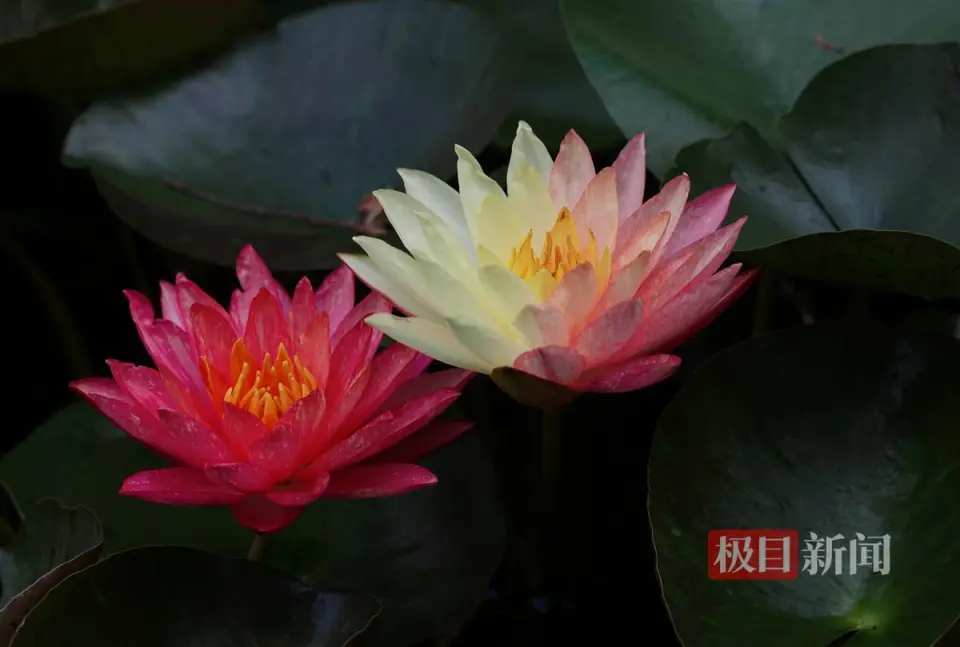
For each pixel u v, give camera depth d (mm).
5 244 2043
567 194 1864
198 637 1823
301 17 2033
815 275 1904
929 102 1930
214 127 2008
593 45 2010
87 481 1904
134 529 1891
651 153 1983
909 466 1854
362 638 1832
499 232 1845
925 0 1977
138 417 1813
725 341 2031
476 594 1871
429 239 1827
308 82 2021
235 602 1828
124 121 2002
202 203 1977
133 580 1826
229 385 1831
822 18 1985
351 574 1879
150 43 1998
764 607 1832
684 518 1847
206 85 2016
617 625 1922
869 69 1938
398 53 2027
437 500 1896
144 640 1821
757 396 1872
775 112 1985
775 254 1881
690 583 1831
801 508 1854
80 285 2100
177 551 1832
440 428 1850
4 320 2082
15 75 2004
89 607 1820
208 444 1808
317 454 1822
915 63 1934
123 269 2107
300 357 1831
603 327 1811
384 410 1842
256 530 1813
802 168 1939
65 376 2066
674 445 1861
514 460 1993
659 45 2002
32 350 2076
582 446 1993
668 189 1846
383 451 1841
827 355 1877
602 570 1941
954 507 1834
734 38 1994
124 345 2076
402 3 2033
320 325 1820
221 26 2014
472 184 1853
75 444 1929
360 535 1890
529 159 1875
